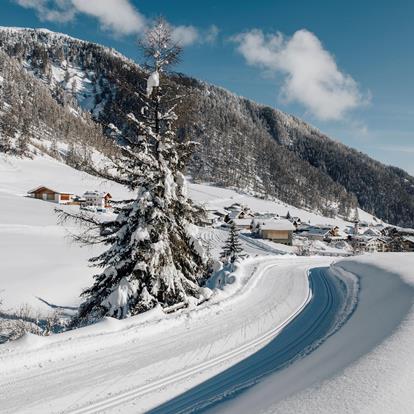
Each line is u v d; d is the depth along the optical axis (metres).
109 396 6.52
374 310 11.60
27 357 7.41
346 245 94.75
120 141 12.48
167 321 10.72
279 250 70.19
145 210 12.26
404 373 5.55
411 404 4.75
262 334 10.63
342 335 9.62
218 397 6.48
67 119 186.75
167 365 7.95
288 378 6.58
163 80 12.69
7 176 109.94
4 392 6.38
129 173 12.44
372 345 7.19
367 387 5.20
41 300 22.11
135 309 12.18
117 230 13.16
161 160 12.62
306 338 10.30
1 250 32.62
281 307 14.44
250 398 5.91
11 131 139.75
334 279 23.05
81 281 26.81
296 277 23.55
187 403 6.37
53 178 118.88
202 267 14.30
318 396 5.13
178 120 13.27
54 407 6.05
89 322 13.34
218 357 8.61
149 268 12.30
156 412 6.08
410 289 12.23
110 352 8.41
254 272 23.44
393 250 80.25
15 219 52.69
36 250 34.47
